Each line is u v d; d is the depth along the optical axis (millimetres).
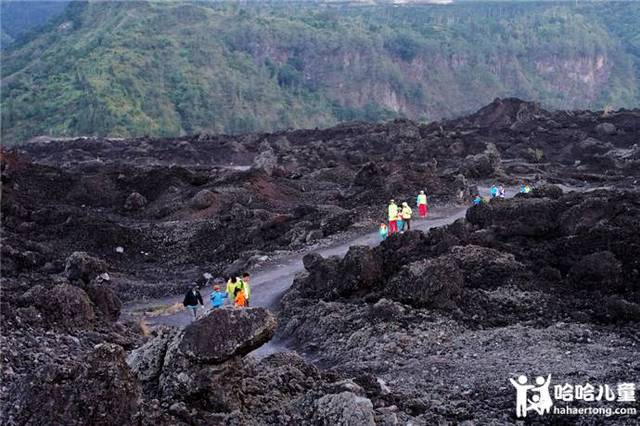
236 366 12766
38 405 10969
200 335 12461
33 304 20188
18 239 39844
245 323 12570
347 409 12039
